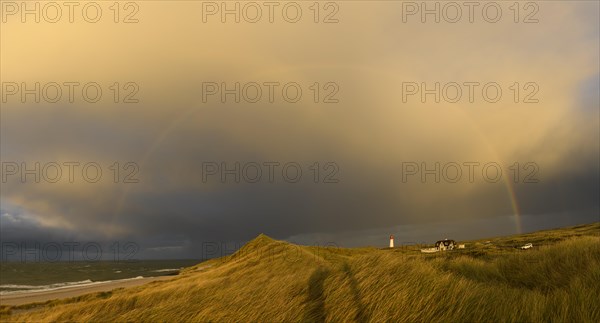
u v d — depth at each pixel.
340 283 8.62
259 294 9.66
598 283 8.09
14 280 111.88
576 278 8.59
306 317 7.58
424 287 7.23
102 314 11.96
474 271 12.31
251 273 30.33
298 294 9.09
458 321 6.00
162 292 14.51
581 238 15.32
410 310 6.56
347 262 10.59
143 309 10.34
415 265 8.88
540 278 10.74
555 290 8.54
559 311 6.51
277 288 9.80
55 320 12.69
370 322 6.61
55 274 138.25
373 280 8.06
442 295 6.88
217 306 9.22
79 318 11.99
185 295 12.85
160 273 137.88
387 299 7.05
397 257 9.84
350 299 7.64
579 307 6.64
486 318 6.01
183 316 9.09
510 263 12.77
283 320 7.60
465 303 6.39
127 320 9.62
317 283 9.48
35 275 131.75
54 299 45.28
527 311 6.19
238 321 8.08
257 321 7.79
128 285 67.50
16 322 14.38
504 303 6.48
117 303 13.30
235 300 9.44
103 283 86.06
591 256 11.23
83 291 60.66
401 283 7.59
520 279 11.17
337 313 7.27
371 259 9.84
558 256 12.15
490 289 7.32
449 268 12.34
